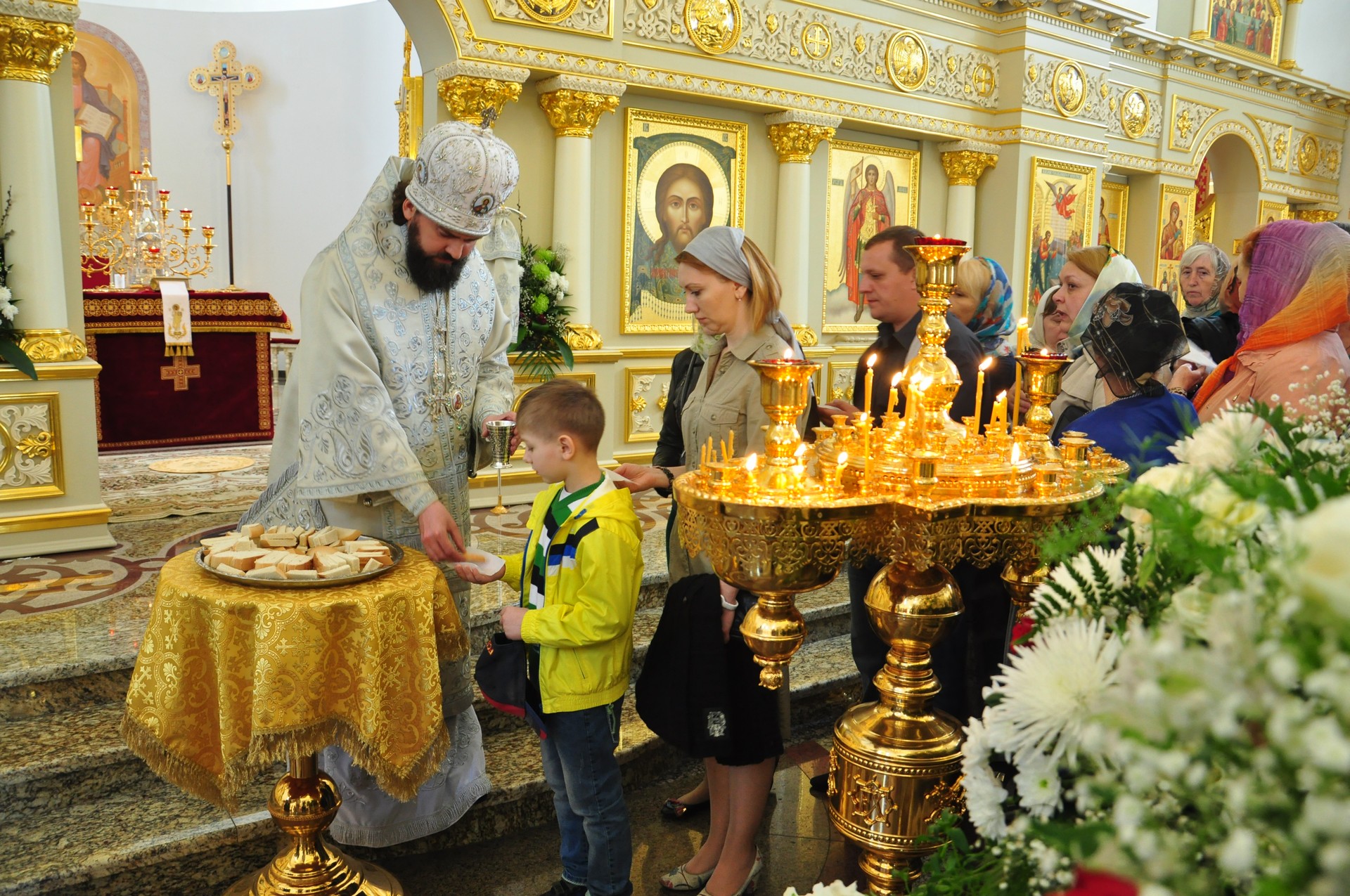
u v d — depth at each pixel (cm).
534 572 230
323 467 234
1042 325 354
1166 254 1027
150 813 270
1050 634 80
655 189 634
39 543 438
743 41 639
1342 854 50
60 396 439
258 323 752
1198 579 75
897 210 779
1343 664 53
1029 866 80
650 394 646
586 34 568
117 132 1091
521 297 552
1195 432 93
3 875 239
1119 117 945
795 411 134
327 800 228
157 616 206
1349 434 109
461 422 262
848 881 269
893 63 721
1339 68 1195
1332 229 198
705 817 306
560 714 224
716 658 218
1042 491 133
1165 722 59
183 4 1112
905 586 140
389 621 205
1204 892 59
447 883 270
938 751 134
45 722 297
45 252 432
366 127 1146
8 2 404
